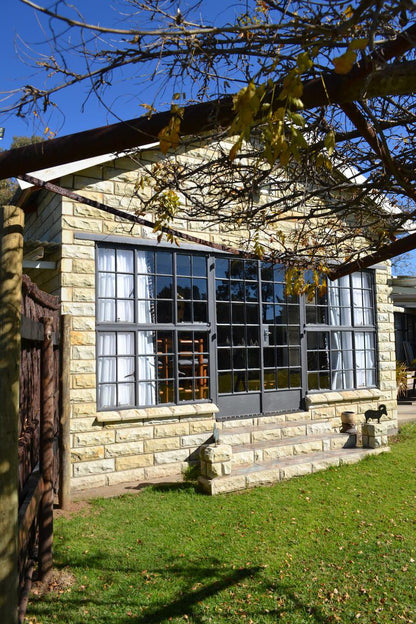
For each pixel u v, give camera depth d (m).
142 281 7.74
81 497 6.52
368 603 3.84
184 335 8.10
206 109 2.32
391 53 2.15
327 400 9.41
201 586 4.11
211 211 3.66
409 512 5.73
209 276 8.32
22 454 3.36
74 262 7.03
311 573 4.32
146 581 4.20
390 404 10.55
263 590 4.05
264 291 9.12
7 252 2.38
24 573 3.37
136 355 7.53
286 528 5.29
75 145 2.27
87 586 4.12
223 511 5.82
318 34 2.10
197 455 7.82
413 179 3.14
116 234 7.40
